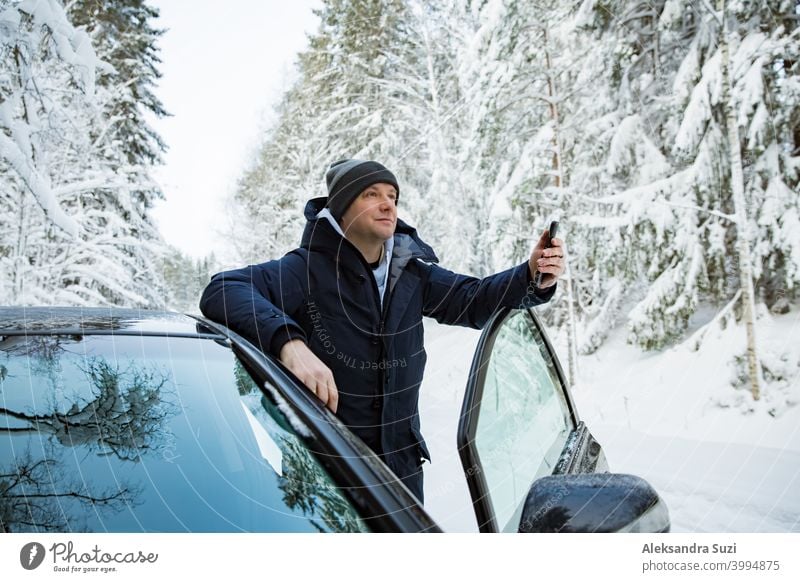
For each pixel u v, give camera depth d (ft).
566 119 28.14
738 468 11.18
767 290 21.39
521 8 24.73
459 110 32.22
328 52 39.37
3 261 21.17
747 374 18.37
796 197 19.66
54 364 3.13
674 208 22.25
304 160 43.24
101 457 2.64
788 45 18.89
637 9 23.52
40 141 17.08
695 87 20.71
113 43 27.91
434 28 36.96
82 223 24.17
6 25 14.19
